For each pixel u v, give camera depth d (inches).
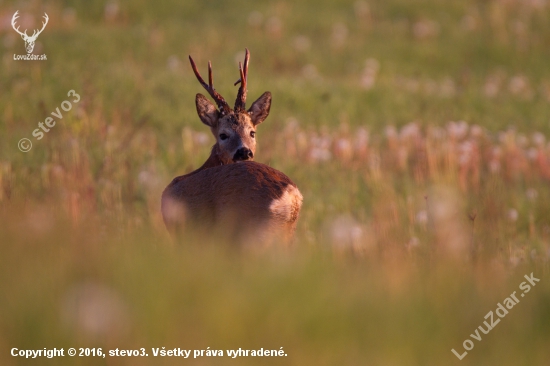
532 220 1149.1
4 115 1695.4
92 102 1790.1
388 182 1450.5
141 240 650.2
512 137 1775.3
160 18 3211.1
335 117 2076.8
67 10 3046.3
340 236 792.3
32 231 605.0
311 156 1551.4
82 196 1067.3
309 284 524.4
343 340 471.2
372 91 2367.1
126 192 1200.2
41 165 1270.9
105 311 443.5
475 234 948.6
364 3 3661.4
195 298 486.3
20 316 443.8
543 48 3297.2
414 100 2358.5
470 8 3718.0
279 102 2134.6
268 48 2891.2
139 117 1830.7
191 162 1470.2
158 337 447.8
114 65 2262.6
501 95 2529.5
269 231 699.4
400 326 494.9
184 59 2573.8
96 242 601.9
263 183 715.4
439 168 1510.8
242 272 546.9
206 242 677.3
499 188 1385.3
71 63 2206.0
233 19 3255.4
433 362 470.3
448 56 3107.8
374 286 556.1
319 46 3043.8
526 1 3811.5
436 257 751.1
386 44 3174.2
